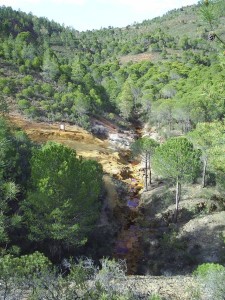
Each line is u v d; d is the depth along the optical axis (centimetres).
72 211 2695
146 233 3756
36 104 6806
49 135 5838
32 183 2773
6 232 2452
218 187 4059
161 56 15462
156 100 8975
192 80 9012
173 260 3123
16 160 3103
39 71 8669
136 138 7450
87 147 5900
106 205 4147
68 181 2631
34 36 18038
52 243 2783
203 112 6288
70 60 14775
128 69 12756
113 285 1239
